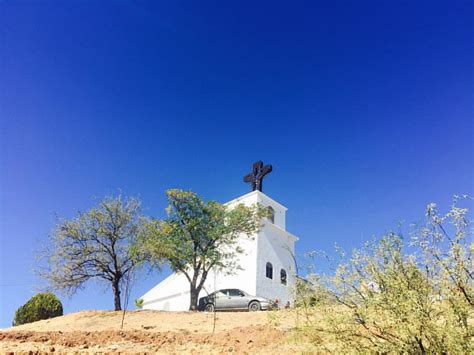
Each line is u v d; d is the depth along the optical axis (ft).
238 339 37.60
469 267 22.45
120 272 74.79
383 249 24.82
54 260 74.08
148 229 78.79
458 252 22.53
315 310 27.04
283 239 108.88
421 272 23.57
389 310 23.38
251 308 71.46
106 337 40.68
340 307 25.76
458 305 22.16
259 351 33.68
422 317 22.09
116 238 76.13
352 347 24.82
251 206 92.22
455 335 21.48
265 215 92.68
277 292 99.71
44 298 72.49
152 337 40.78
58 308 72.54
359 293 25.07
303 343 29.35
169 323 51.29
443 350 22.03
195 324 49.67
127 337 40.63
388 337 24.11
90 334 41.83
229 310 72.33
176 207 85.25
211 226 85.05
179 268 79.97
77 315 60.18
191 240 82.17
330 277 26.00
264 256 99.81
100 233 74.74
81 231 75.46
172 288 105.60
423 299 23.07
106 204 76.74
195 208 85.05
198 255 82.07
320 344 26.91
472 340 22.09
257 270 96.22
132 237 77.20
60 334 41.98
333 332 25.31
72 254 74.23
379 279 24.40
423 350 22.68
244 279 96.07
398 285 23.30
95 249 74.59
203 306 75.10
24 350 35.81
